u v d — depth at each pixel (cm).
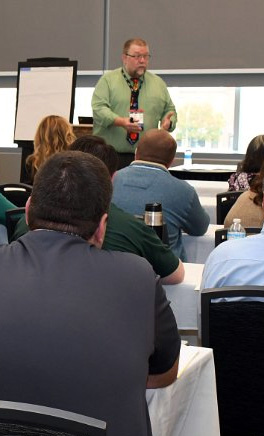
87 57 678
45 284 105
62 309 102
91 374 98
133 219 194
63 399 96
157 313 113
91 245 115
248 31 629
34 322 100
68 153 122
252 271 164
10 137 729
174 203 272
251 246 167
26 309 102
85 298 104
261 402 155
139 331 105
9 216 283
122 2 659
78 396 97
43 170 119
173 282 210
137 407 101
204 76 661
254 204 273
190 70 650
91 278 108
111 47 670
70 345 99
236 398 157
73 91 574
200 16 639
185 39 646
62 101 578
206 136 675
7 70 705
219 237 254
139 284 111
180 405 141
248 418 157
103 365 99
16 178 726
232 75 652
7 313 101
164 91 500
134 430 99
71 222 115
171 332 117
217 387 157
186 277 223
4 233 291
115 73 495
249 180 356
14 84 716
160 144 276
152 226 237
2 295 104
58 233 114
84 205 115
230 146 670
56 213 115
